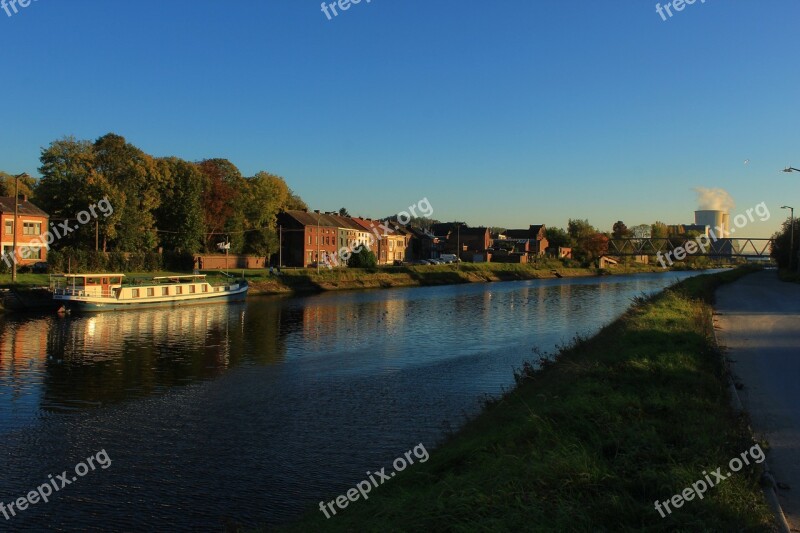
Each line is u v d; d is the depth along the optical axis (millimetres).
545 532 6199
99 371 23734
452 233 139625
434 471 9969
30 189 91312
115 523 10930
